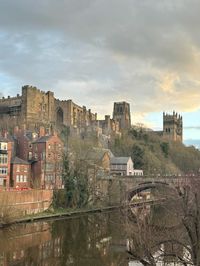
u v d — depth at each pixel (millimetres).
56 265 58781
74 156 146250
